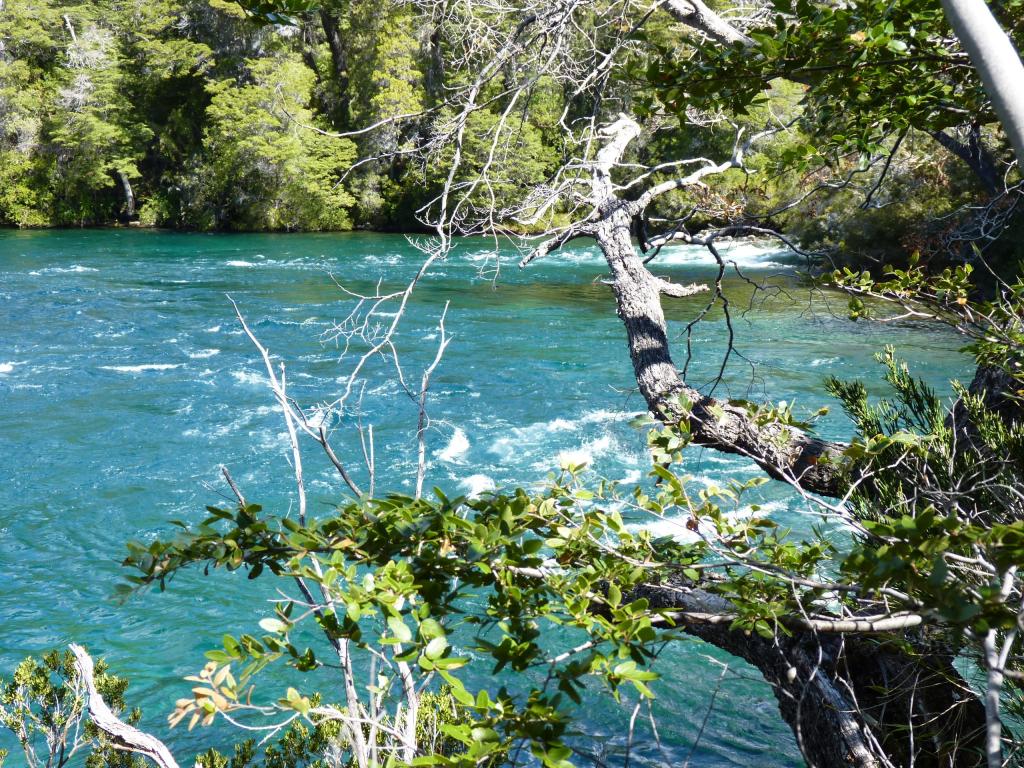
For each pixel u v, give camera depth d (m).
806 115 4.42
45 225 48.84
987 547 1.79
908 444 2.66
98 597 8.15
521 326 20.20
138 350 17.94
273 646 1.94
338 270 30.00
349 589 1.91
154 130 50.12
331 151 45.47
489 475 10.95
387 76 40.75
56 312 21.92
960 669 3.54
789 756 5.77
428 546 2.06
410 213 45.84
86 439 12.39
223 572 8.48
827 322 18.41
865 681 2.97
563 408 13.70
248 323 20.73
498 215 5.12
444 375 15.78
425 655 1.83
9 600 8.09
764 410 3.03
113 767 3.88
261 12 3.09
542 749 1.79
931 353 15.38
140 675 6.97
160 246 38.03
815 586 2.02
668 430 2.55
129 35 49.66
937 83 3.84
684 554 2.44
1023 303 3.40
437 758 1.81
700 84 3.48
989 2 3.70
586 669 1.87
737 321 19.09
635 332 3.96
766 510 8.70
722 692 6.46
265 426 12.94
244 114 44.59
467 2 7.03
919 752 2.80
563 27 5.45
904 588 2.28
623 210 4.27
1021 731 2.73
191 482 10.82
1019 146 1.51
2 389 14.88
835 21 3.20
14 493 10.47
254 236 43.44
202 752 5.83
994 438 3.19
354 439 12.30
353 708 2.12
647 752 5.77
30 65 49.91
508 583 1.98
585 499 2.37
